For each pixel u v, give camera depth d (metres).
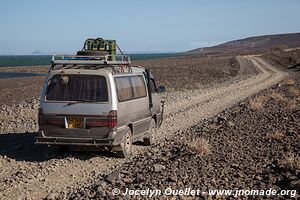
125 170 9.12
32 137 13.38
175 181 7.80
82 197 7.30
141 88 11.77
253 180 7.80
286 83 35.59
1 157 10.53
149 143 12.41
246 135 12.41
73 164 9.85
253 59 109.69
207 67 78.69
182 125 16.16
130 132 10.83
